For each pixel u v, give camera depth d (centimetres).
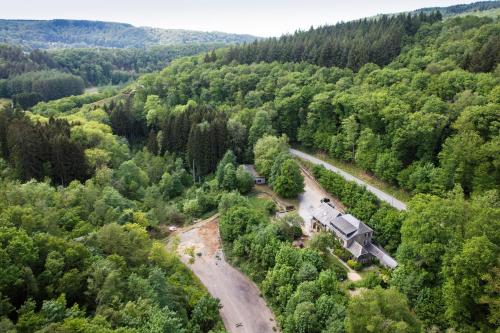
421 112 9306
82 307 4603
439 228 5412
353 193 8850
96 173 9200
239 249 7744
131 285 4988
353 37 16462
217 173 10481
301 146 12850
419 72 11350
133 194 9412
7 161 9169
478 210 5347
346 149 11069
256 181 10831
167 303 5238
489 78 9719
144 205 8956
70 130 10544
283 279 6350
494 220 4988
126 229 6550
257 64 16400
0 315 3862
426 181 8538
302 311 5369
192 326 5438
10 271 4231
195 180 11569
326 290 5809
